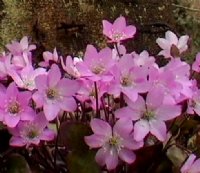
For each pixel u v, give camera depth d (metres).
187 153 0.22
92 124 0.20
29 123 0.20
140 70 0.20
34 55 0.33
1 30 0.42
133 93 0.20
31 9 0.42
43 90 0.20
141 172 0.20
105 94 0.21
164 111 0.20
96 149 0.20
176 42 0.25
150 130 0.20
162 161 0.20
